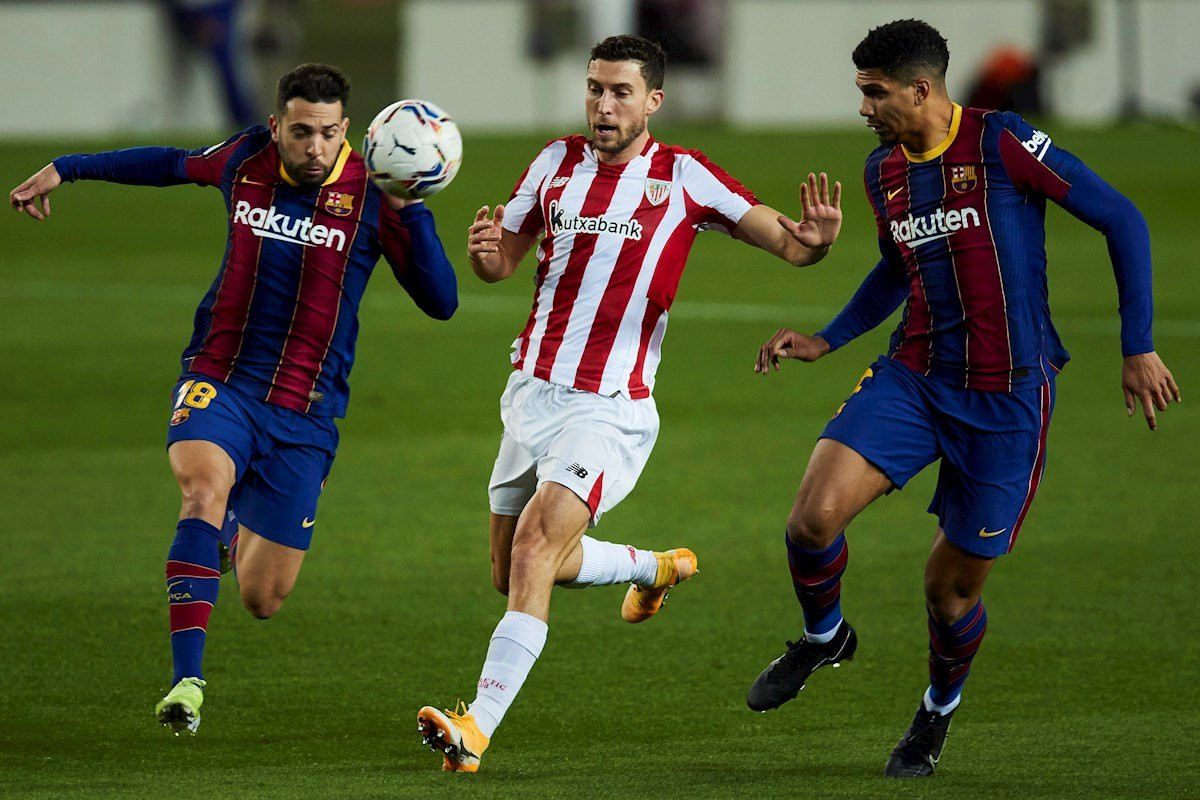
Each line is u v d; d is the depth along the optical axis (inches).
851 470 645.3
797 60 3833.7
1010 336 642.2
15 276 2132.1
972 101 3676.2
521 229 716.7
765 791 584.1
